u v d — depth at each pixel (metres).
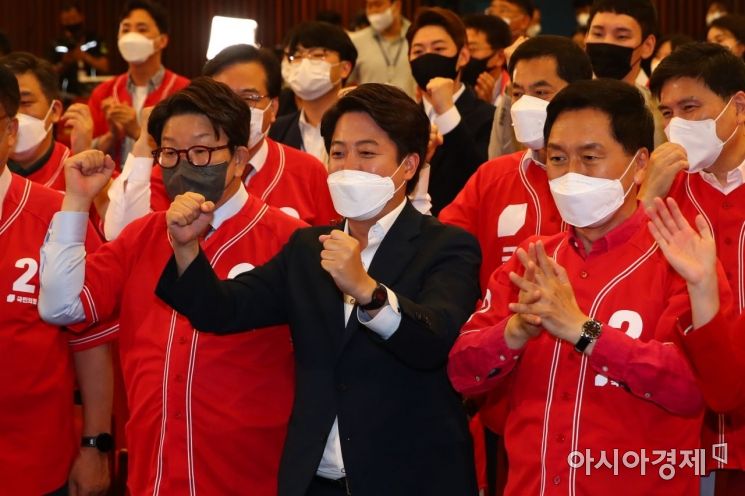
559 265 3.04
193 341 3.63
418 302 3.32
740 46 7.75
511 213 4.42
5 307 3.86
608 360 2.97
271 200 4.75
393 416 3.31
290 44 5.79
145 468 3.67
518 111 4.34
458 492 3.32
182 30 12.13
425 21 5.74
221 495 3.61
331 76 5.65
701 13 10.91
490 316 3.33
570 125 3.21
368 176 3.38
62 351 4.01
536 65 4.38
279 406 3.67
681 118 3.87
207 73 4.75
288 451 3.34
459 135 5.08
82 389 4.15
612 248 3.22
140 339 3.71
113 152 6.76
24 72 4.81
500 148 5.32
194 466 3.60
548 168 3.28
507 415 3.48
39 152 4.95
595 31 5.12
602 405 3.11
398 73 8.23
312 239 3.54
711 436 3.85
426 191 4.68
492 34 6.77
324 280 3.43
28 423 3.91
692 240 2.99
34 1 12.47
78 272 3.56
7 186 3.96
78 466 4.12
